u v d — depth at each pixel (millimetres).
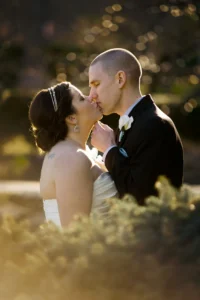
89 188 3346
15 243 2148
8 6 21625
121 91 3744
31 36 20984
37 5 22016
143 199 3467
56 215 3393
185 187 2270
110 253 1947
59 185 3322
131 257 1954
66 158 3342
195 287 1875
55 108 3426
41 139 3469
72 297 1904
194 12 10625
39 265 1994
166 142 3547
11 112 14477
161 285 1888
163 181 2271
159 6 11938
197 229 2039
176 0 10617
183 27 12234
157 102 13797
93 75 3777
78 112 3467
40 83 17000
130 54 3781
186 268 1911
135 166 3514
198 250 1969
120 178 3461
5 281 1978
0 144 14109
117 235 2062
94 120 3529
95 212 2277
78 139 3498
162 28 12328
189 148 14047
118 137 3703
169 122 3631
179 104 14219
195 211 2113
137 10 12633
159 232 2070
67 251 2053
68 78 13281
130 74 3744
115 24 12328
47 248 2102
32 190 7406
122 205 2207
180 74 12789
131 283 1909
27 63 17719
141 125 3580
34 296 1914
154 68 12211
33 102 3482
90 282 1903
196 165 12430
